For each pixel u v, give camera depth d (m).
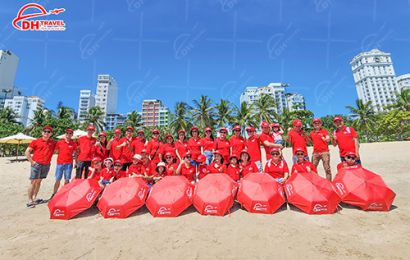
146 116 121.62
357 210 4.62
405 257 2.80
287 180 5.18
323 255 2.92
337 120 6.52
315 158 6.88
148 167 6.66
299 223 4.03
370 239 3.32
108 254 3.10
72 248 3.30
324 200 4.44
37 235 3.80
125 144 7.47
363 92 96.31
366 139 48.41
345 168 5.32
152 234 3.73
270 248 3.14
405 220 3.99
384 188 4.62
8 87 117.94
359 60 97.06
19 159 23.17
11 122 44.41
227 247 3.22
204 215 4.59
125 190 4.85
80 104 127.44
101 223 4.31
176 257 2.99
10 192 7.94
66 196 4.71
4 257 3.07
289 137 6.88
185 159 6.38
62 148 6.58
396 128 37.25
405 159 12.54
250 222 4.14
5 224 4.35
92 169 6.33
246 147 7.05
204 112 36.72
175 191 4.80
